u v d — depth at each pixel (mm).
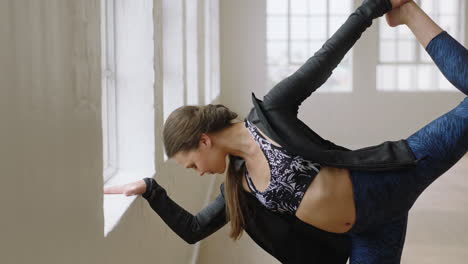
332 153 1957
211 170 2070
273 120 1963
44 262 1268
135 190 2295
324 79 2086
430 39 2094
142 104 3012
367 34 11805
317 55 2070
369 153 1989
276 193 1991
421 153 1962
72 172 1487
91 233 1681
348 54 12625
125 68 2996
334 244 2229
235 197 2119
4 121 1059
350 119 11969
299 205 1996
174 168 3781
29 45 1188
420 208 6684
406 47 12062
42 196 1256
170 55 4578
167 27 4566
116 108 2996
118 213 2131
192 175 5035
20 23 1140
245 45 12055
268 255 4996
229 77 12102
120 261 2092
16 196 1112
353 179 1960
